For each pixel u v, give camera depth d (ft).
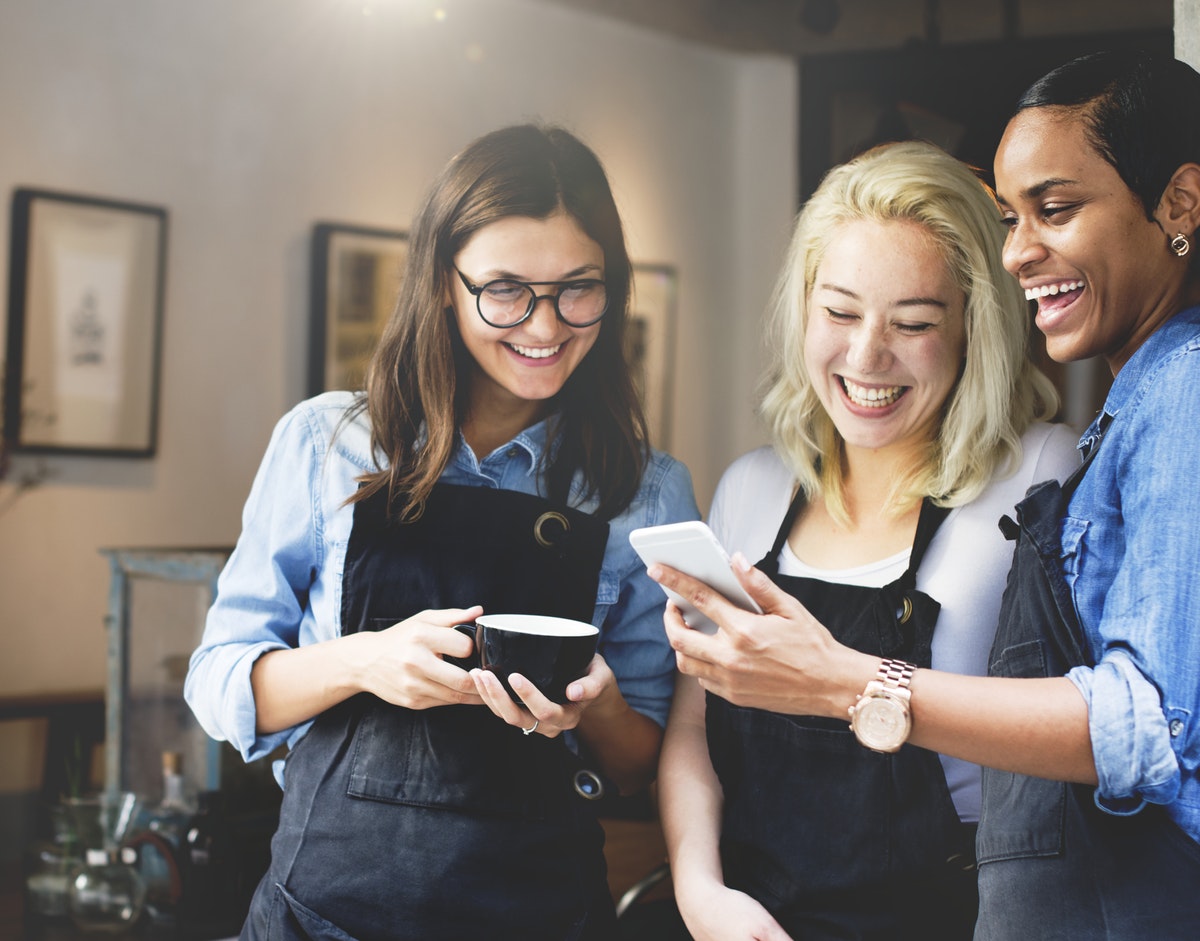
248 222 14.64
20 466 13.19
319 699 4.46
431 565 4.63
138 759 9.79
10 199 13.02
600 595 4.88
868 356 4.54
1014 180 3.79
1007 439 4.66
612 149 17.84
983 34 16.55
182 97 14.11
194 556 9.21
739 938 4.30
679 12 17.56
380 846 4.38
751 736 4.70
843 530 4.96
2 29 12.91
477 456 5.06
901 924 4.33
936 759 4.36
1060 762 3.41
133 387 13.83
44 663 13.32
